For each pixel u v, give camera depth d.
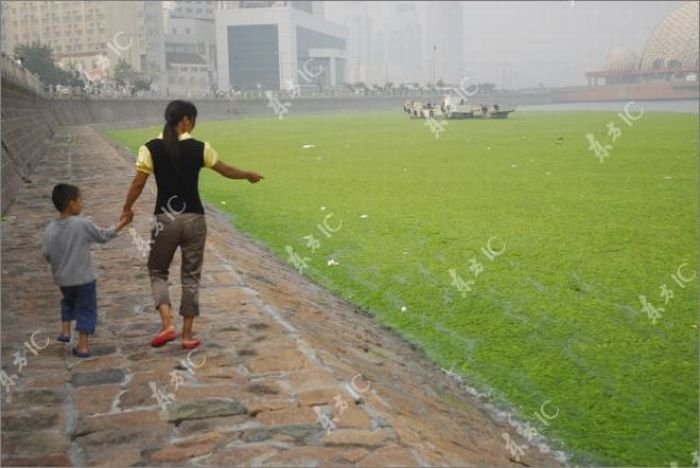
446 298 10.00
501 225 14.54
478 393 7.05
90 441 4.50
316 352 6.05
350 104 116.94
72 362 5.86
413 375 7.10
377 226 14.88
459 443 5.23
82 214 13.45
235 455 4.27
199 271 6.04
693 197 17.64
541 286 10.30
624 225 14.23
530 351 7.98
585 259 11.65
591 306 9.34
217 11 135.50
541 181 21.20
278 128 60.06
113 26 92.31
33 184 18.31
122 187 17.33
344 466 4.12
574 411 6.51
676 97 166.62
